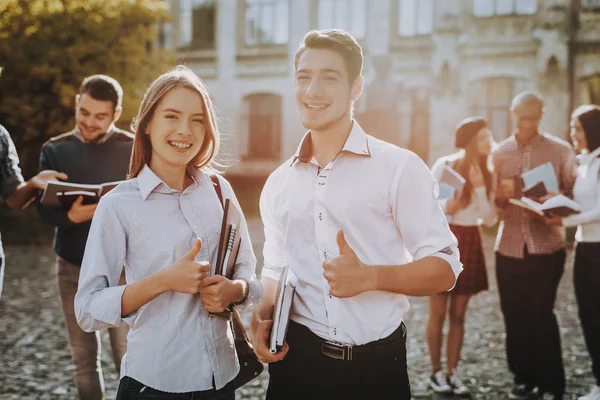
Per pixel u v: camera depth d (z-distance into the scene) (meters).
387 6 20.47
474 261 4.68
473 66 19.70
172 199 2.33
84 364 3.75
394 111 20.58
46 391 4.76
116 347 3.79
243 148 22.61
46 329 6.69
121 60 17.45
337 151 2.38
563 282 9.43
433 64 20.11
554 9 18.75
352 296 2.15
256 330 2.48
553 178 4.36
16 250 13.16
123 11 17.66
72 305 3.75
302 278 2.41
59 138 3.93
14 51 16.36
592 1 18.55
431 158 20.27
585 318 4.36
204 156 2.44
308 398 2.37
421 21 20.23
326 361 2.33
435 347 4.77
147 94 2.32
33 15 16.70
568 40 18.70
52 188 3.44
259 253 12.25
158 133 2.28
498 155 4.70
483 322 6.94
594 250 4.29
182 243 2.28
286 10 21.97
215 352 2.29
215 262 2.37
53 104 17.00
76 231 3.71
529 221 4.48
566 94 18.81
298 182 2.42
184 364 2.22
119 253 2.24
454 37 19.81
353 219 2.32
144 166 2.35
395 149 2.35
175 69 2.41
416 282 2.18
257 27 22.38
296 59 2.39
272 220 2.56
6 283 9.40
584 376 5.07
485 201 4.65
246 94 22.47
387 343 2.32
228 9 22.55
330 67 2.29
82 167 3.82
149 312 2.23
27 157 17.78
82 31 17.06
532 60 19.11
